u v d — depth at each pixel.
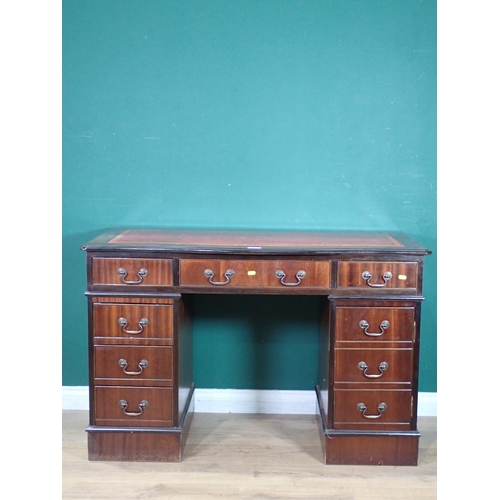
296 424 2.83
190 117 2.77
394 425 2.42
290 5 2.70
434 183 2.78
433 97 2.73
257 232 2.74
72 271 2.88
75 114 2.78
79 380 2.96
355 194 2.80
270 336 2.90
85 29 2.73
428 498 2.23
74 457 2.49
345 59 2.73
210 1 2.71
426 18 2.69
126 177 2.81
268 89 2.75
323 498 2.22
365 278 2.33
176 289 2.35
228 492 2.26
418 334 2.37
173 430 2.43
